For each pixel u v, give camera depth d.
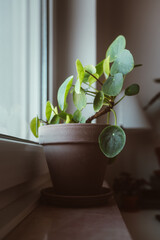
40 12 0.90
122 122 1.36
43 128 0.50
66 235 0.31
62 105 0.51
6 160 0.37
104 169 0.51
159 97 1.38
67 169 0.48
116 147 0.46
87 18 1.10
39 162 0.58
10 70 0.55
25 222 0.36
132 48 1.42
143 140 1.37
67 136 0.47
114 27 1.41
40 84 0.88
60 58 1.09
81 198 0.46
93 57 1.09
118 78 0.49
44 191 0.52
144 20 1.42
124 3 1.43
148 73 1.40
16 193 0.46
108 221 0.37
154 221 1.26
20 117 0.62
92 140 0.47
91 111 1.01
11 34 0.56
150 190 1.30
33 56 0.78
